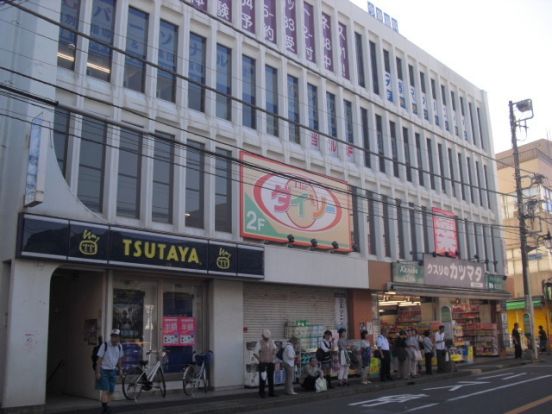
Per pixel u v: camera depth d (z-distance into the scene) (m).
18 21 14.99
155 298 16.97
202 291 18.19
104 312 15.42
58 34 15.07
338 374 18.11
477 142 34.06
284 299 20.62
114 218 15.79
